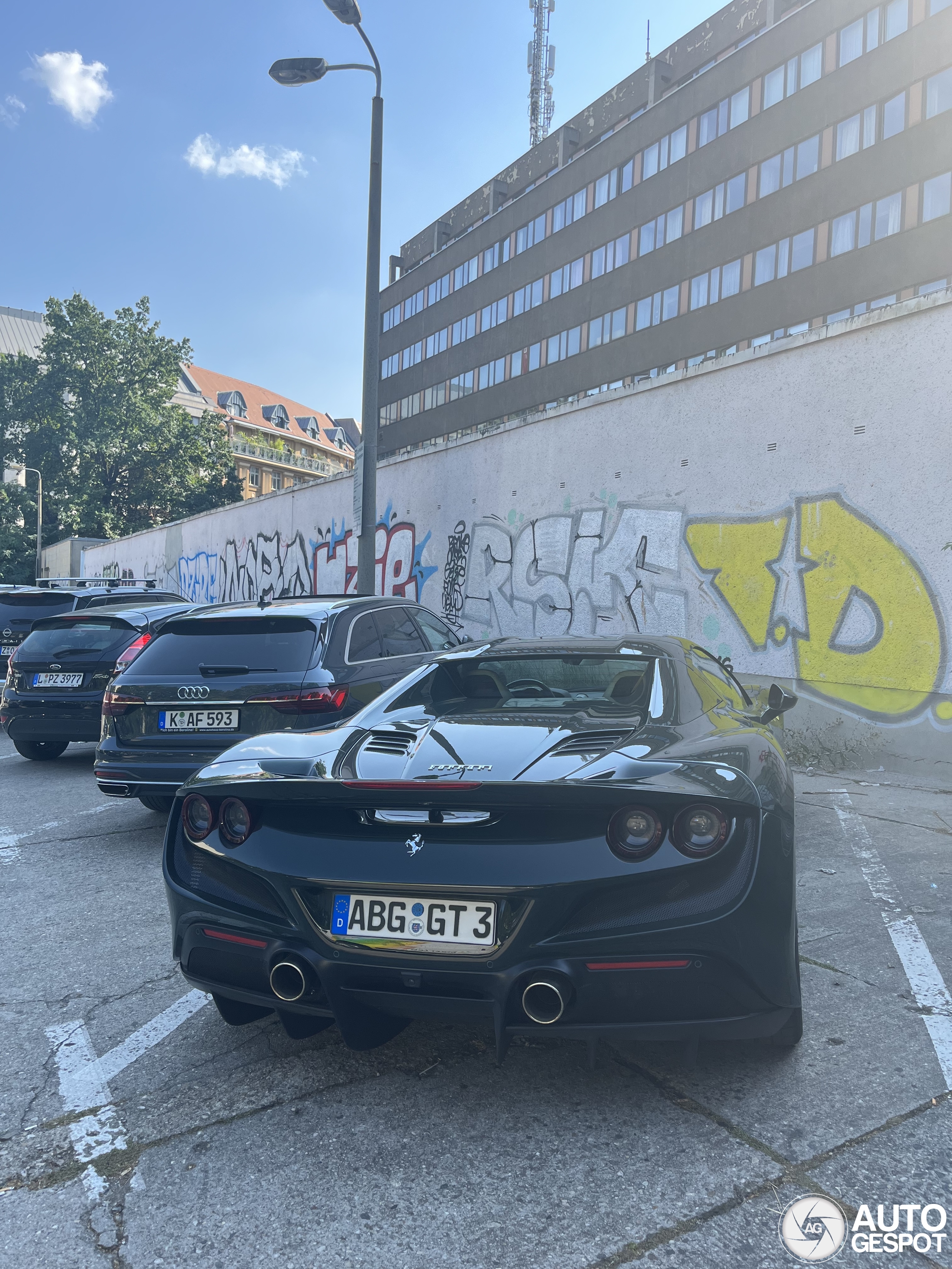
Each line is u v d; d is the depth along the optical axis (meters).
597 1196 1.88
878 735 6.89
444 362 51.59
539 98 62.06
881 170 28.31
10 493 53.88
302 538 16.75
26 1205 1.92
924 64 27.14
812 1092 2.27
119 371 53.50
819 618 7.36
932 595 6.53
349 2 10.20
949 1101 2.20
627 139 38.34
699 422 8.52
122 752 4.97
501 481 11.32
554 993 2.04
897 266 27.89
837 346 7.24
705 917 2.03
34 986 3.12
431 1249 1.74
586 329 40.69
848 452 7.14
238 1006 2.66
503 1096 2.32
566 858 2.08
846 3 29.34
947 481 6.44
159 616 8.07
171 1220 1.86
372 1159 2.05
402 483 13.52
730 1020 2.07
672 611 8.79
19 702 7.59
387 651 5.71
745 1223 1.78
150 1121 2.24
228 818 2.41
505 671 3.27
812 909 3.66
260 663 4.95
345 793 2.22
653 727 2.59
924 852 4.48
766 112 32.12
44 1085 2.44
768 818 2.20
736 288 33.41
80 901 4.07
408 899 2.16
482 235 48.28
